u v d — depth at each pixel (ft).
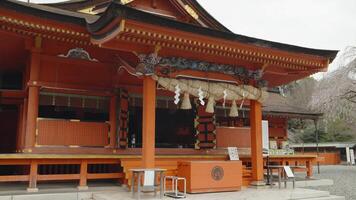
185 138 49.26
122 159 33.88
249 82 38.50
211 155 42.78
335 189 42.75
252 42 33.06
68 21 30.55
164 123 50.72
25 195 28.09
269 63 37.70
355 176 61.87
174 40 29.68
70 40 33.94
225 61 36.70
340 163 118.52
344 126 126.41
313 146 124.36
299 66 39.22
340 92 80.48
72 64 36.42
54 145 35.12
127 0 38.24
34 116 33.96
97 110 42.27
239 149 49.70
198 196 29.73
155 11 40.55
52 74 35.27
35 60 33.99
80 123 36.99
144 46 31.01
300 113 75.66
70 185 34.88
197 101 47.80
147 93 31.30
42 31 31.17
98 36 29.89
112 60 38.29
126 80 40.14
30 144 33.42
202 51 32.73
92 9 40.60
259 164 37.55
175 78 33.63
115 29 27.20
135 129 48.26
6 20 28.19
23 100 40.06
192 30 29.50
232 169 33.99
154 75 31.40
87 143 37.01
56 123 35.55
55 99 36.37
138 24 27.14
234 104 36.96
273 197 30.27
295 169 51.60
